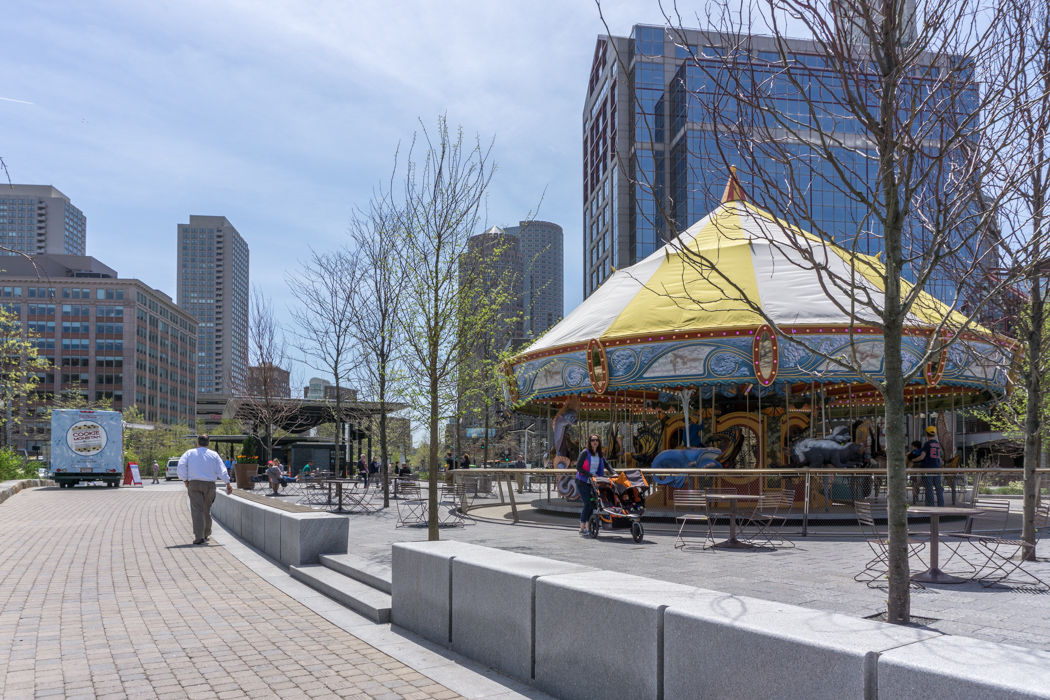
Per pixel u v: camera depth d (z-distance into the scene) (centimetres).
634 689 417
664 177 6619
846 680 313
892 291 518
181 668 552
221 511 1730
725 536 1258
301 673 540
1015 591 766
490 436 3984
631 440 2242
